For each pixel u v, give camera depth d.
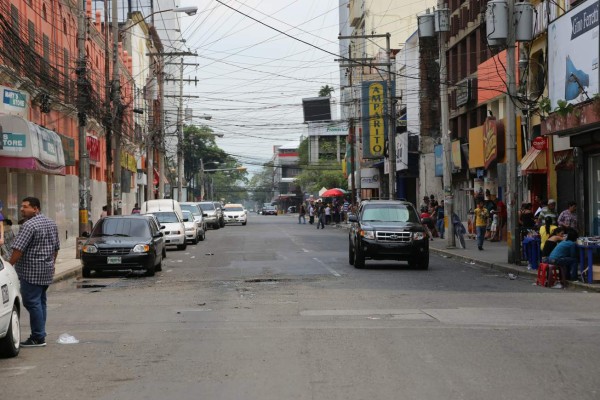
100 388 8.29
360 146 72.69
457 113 45.62
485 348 10.24
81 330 12.45
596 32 22.91
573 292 17.30
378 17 78.31
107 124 33.03
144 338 11.53
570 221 22.30
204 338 11.39
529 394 7.68
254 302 15.71
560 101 23.17
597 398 7.52
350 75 73.88
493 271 23.08
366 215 24.44
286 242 39.88
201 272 23.50
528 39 23.39
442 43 31.70
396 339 10.99
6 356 10.10
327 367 9.10
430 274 21.91
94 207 47.97
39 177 35.31
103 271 24.55
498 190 37.59
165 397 7.80
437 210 41.12
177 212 38.31
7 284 9.95
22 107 26.59
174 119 98.31
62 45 36.84
